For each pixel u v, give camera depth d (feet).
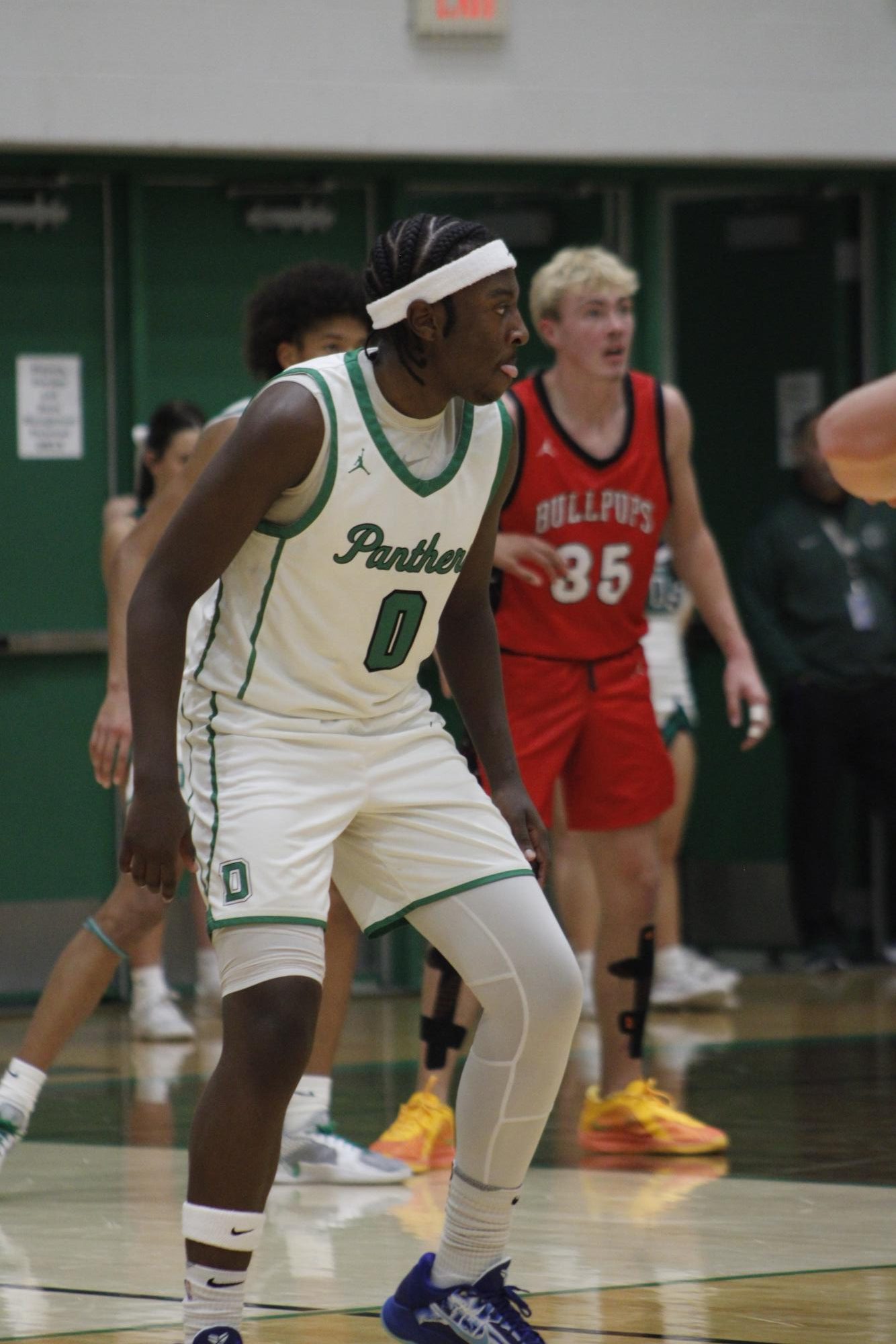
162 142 65.51
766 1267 29.81
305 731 24.32
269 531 23.98
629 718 40.55
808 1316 26.71
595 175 72.54
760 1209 34.42
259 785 23.88
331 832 24.04
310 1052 23.15
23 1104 36.35
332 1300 27.78
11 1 63.93
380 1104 46.65
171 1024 59.47
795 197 77.10
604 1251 30.91
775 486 78.38
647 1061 53.67
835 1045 56.44
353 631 24.32
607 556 40.24
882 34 73.51
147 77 65.31
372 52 67.51
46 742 68.33
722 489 78.54
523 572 39.37
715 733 78.89
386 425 23.93
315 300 36.63
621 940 40.88
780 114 72.28
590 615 40.14
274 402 23.48
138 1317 26.78
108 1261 30.42
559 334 40.34
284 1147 37.58
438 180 70.95
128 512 60.49
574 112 69.82
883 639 73.51
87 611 68.85
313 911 23.45
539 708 39.99
